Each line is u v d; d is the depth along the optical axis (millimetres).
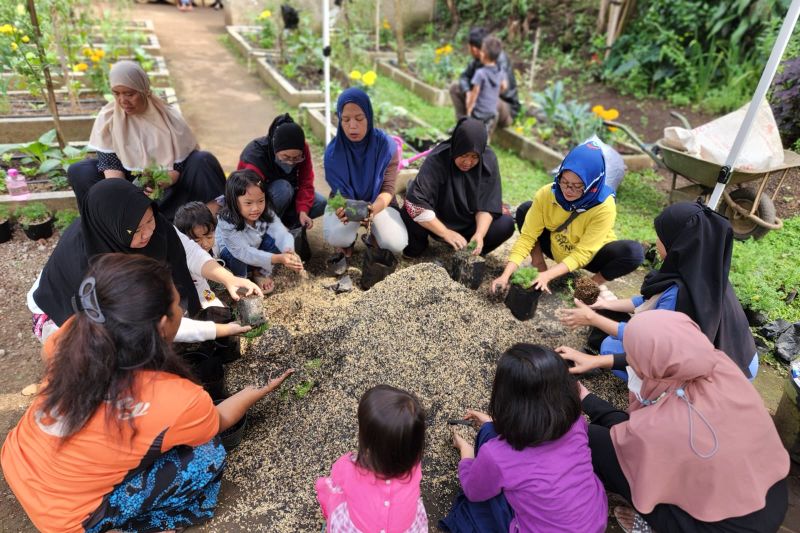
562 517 2025
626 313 3291
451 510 2387
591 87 8961
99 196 2500
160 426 1963
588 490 2094
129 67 3787
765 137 4406
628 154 6328
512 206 5277
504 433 2078
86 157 4820
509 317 3461
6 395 2943
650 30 8523
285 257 3434
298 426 2691
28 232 4254
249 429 2682
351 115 3639
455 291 3424
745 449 2029
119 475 2002
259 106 7809
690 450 2039
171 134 4055
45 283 2732
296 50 8961
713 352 2156
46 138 4848
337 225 3949
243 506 2365
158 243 2752
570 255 3607
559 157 6047
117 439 1914
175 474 2104
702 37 8039
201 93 8172
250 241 3584
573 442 2109
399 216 4090
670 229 2709
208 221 3385
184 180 4188
